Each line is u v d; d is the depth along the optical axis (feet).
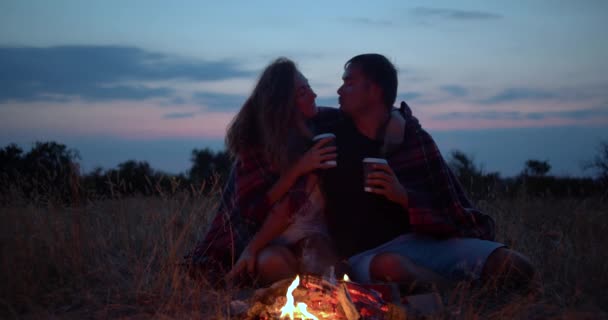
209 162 41.73
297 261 13.01
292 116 13.35
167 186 22.90
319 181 13.46
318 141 12.79
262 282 13.07
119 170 27.30
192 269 13.47
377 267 12.42
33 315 11.32
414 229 12.76
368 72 12.94
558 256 14.21
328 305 10.43
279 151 13.05
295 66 13.60
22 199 16.71
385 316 10.12
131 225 17.38
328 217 13.61
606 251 14.51
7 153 25.14
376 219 13.21
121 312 11.59
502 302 11.67
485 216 13.64
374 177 12.12
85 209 16.76
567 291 12.15
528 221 19.74
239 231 13.71
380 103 13.16
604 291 12.21
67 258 14.12
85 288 13.05
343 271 12.63
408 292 12.10
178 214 16.47
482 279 12.26
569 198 25.00
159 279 12.66
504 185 25.85
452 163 28.37
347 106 13.12
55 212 16.24
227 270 13.82
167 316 11.06
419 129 13.51
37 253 13.82
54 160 25.68
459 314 10.73
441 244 12.80
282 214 13.08
